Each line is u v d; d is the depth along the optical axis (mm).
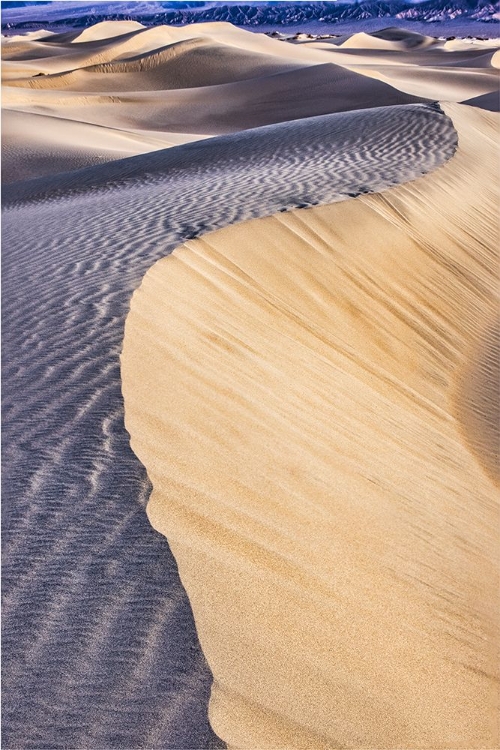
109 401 4625
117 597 3014
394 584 3875
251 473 4227
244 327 6520
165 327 5871
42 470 3920
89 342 5535
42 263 8055
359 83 47406
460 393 8086
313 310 7777
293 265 8367
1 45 112375
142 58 65812
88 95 47969
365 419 6078
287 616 3139
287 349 6562
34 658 2736
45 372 5121
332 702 2814
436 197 12508
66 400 4688
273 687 2738
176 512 3568
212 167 15859
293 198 10805
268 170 13992
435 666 3432
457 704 3260
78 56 83188
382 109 20984
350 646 3186
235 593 3125
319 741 2605
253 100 48250
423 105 20719
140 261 7434
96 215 10773
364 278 9039
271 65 62688
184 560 3230
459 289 10398
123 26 124438
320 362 6715
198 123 44125
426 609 3842
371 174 13211
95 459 3986
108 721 2490
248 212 9695
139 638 2812
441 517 5051
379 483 5000
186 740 2432
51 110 41375
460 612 3996
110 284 6758
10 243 9508
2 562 3236
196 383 5086
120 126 41125
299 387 5914
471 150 16859
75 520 3496
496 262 12039
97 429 4301
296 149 16641
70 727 2471
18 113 33094
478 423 7516
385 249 9875
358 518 4352
